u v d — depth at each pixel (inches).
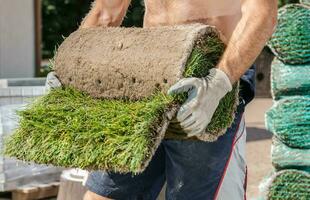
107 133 98.7
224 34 116.7
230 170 123.0
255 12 106.3
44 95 115.0
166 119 96.1
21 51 426.3
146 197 130.4
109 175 127.6
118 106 103.1
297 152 200.1
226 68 103.3
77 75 112.0
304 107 196.9
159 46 102.7
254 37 105.0
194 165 119.2
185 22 117.6
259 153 383.9
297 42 196.9
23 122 110.3
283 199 200.5
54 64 116.5
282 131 199.2
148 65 101.8
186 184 120.6
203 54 101.9
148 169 127.0
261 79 721.0
